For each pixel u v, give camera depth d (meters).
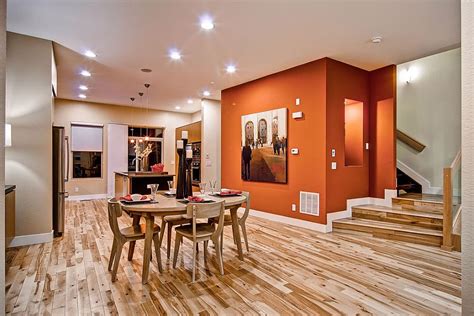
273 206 5.52
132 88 6.79
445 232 3.80
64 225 4.79
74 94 7.50
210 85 6.46
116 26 3.63
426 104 5.98
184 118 10.31
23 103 3.96
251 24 3.56
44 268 3.15
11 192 3.57
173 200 3.33
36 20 3.48
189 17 3.38
